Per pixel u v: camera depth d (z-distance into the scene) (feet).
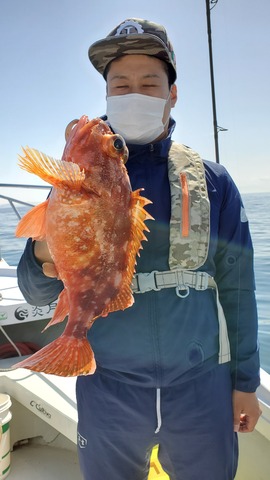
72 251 1.87
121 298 1.97
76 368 1.74
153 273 2.31
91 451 2.37
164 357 2.28
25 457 3.89
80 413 2.44
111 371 2.34
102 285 1.92
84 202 1.84
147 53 2.47
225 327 2.47
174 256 2.33
